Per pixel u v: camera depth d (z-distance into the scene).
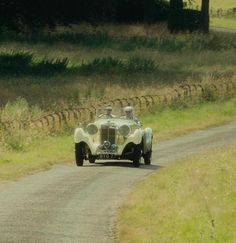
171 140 51.41
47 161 40.12
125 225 24.28
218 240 20.50
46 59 96.56
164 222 23.62
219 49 111.50
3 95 68.25
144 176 35.44
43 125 50.19
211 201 25.17
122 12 135.12
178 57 100.06
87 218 25.36
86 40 112.12
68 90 71.50
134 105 62.41
